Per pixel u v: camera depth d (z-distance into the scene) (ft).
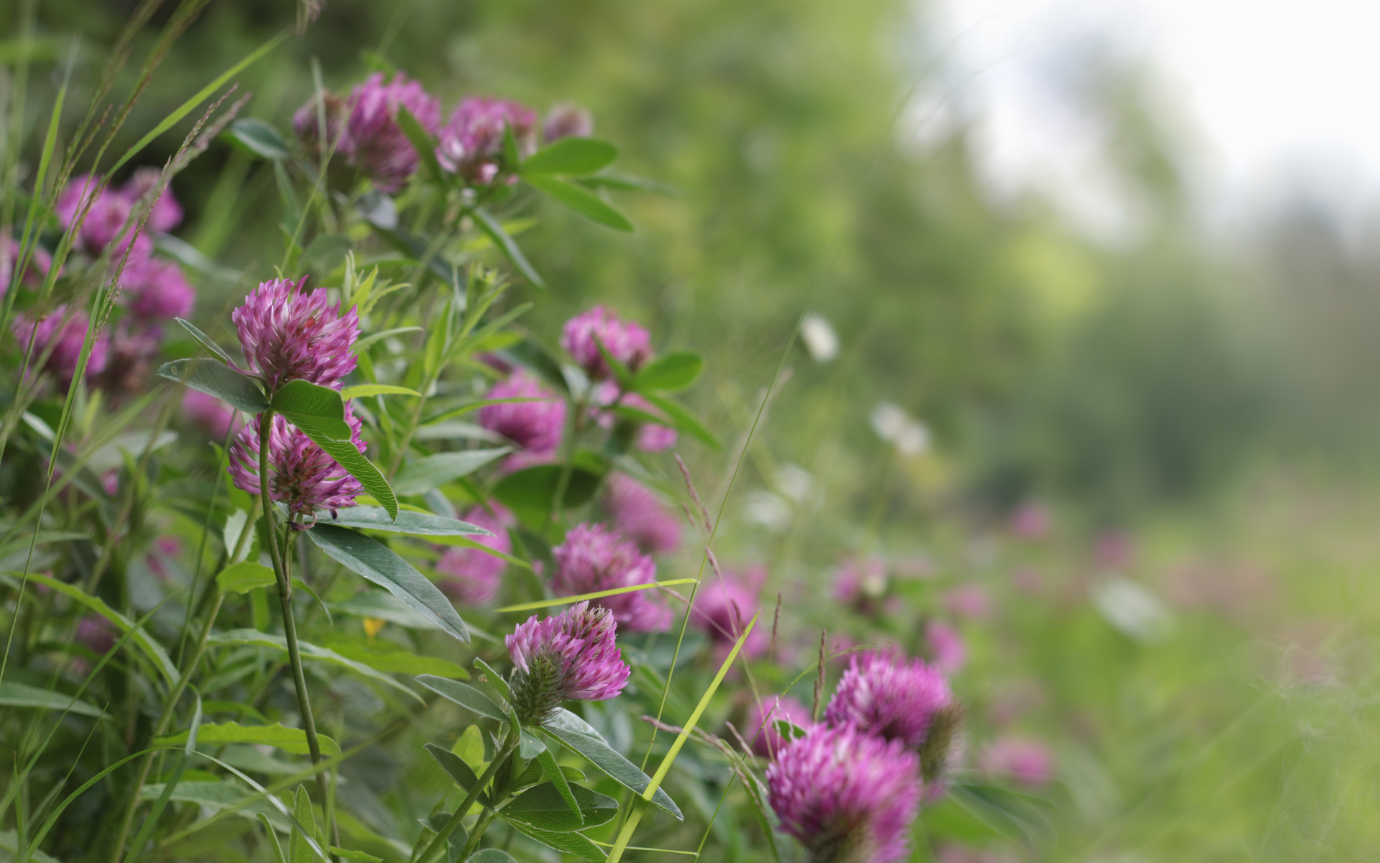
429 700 2.39
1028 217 14.55
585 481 2.49
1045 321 14.03
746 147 10.49
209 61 6.09
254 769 2.11
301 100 5.00
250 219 3.18
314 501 1.94
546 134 2.71
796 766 2.00
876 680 2.16
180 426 2.53
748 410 3.76
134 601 2.21
